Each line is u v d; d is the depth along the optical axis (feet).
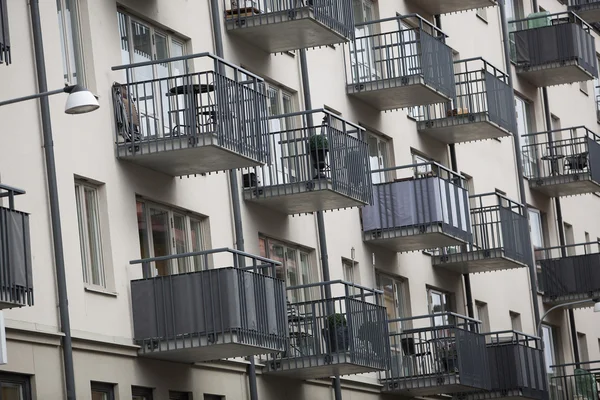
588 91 367.66
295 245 214.48
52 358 153.38
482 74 270.05
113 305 166.50
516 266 267.80
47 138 156.97
